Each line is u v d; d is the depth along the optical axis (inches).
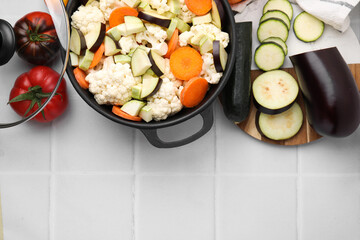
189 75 35.0
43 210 43.4
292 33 42.0
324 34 41.7
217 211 43.0
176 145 37.3
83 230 43.4
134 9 34.9
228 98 38.0
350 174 42.5
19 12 35.4
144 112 34.8
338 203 42.6
